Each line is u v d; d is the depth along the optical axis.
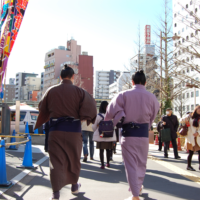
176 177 5.85
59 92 3.74
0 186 4.53
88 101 3.79
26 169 6.20
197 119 6.59
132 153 3.70
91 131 8.34
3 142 4.64
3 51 9.26
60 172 3.51
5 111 9.56
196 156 10.21
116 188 4.77
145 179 5.63
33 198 4.02
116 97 3.86
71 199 4.02
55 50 92.31
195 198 4.18
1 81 9.30
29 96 108.44
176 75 17.22
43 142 13.12
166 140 9.27
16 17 9.47
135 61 27.00
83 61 86.62
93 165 7.47
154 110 3.92
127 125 3.79
